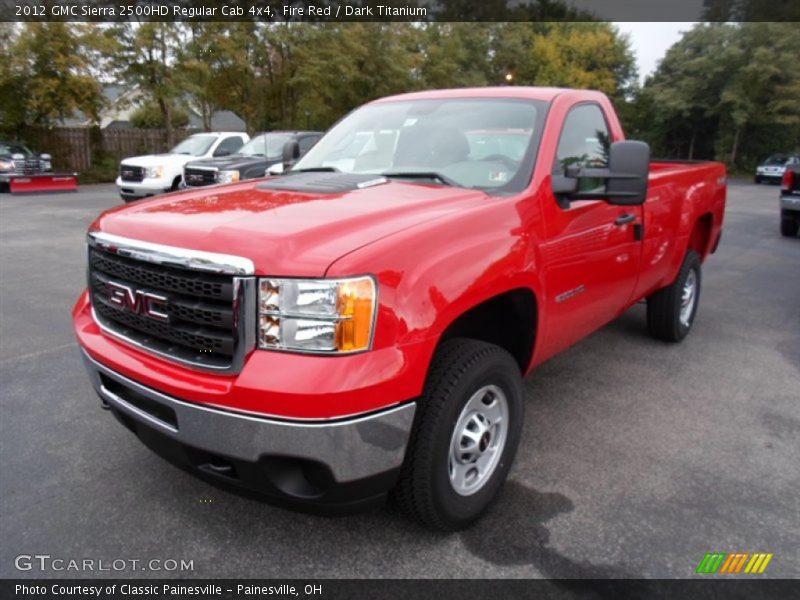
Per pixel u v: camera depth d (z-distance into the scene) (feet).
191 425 7.84
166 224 8.56
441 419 8.41
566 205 11.02
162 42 77.77
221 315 7.63
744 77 125.59
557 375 15.72
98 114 81.92
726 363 16.71
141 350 8.63
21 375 15.01
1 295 22.15
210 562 8.73
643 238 13.98
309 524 9.55
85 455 11.43
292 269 7.38
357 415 7.38
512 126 11.60
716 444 12.18
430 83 110.22
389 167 12.01
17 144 66.08
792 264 31.42
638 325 20.06
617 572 8.59
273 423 7.30
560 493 10.44
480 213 9.25
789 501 10.28
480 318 10.84
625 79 168.35
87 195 60.54
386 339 7.57
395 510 9.92
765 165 104.27
